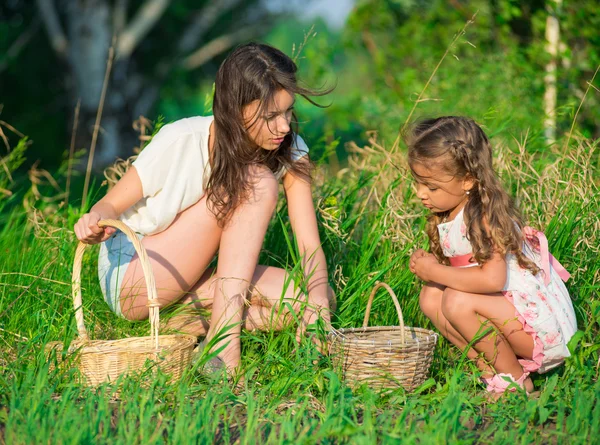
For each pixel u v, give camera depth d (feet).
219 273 10.21
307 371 9.75
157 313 9.53
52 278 12.25
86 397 8.89
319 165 14.43
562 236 11.96
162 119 13.25
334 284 12.17
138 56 51.57
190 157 10.41
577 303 11.57
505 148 14.14
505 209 9.53
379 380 9.61
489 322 9.78
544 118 15.28
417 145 9.68
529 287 9.73
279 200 13.74
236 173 10.12
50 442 7.57
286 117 10.29
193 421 8.01
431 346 9.88
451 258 10.17
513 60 18.78
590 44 19.21
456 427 8.25
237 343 10.12
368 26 25.25
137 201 10.54
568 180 13.07
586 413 8.59
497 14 21.13
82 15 44.80
